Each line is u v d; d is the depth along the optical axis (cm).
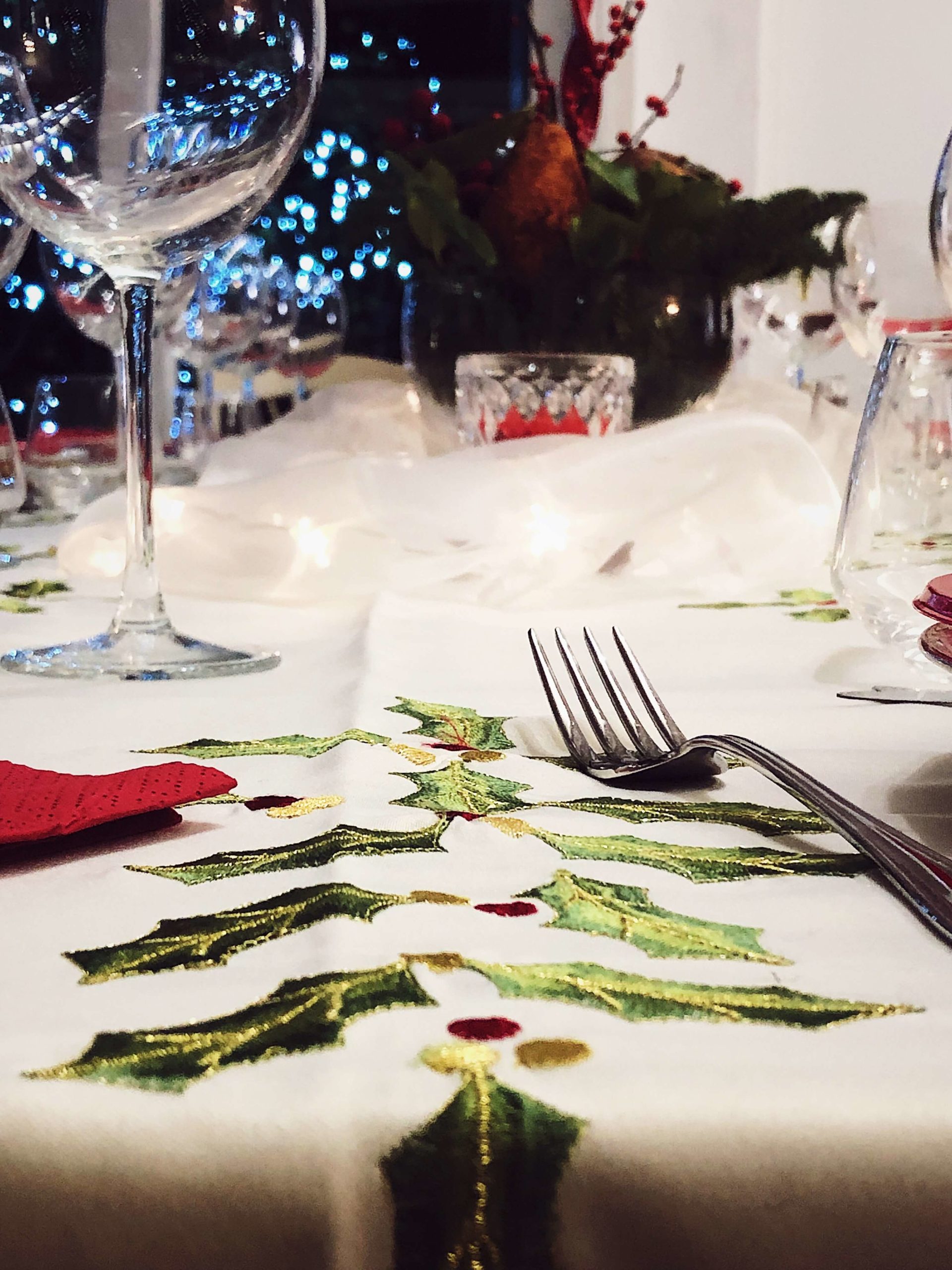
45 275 70
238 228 37
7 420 64
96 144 33
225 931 16
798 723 29
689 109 120
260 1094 12
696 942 16
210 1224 11
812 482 54
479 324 63
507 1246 11
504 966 15
